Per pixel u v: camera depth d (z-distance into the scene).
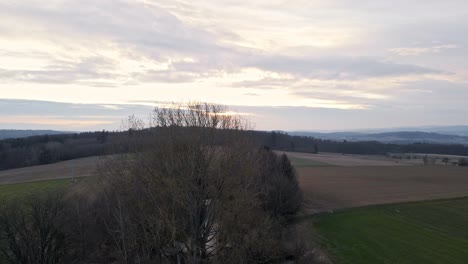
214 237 31.67
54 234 36.59
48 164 92.81
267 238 32.62
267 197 44.78
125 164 39.25
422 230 46.97
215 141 35.38
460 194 67.31
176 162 31.95
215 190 31.12
